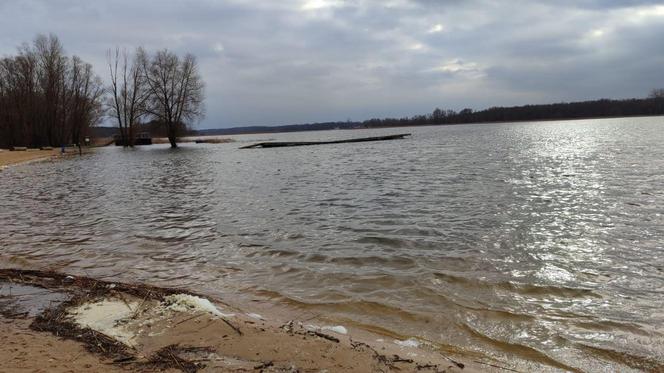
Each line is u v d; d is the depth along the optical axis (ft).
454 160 104.94
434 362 14.82
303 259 29.01
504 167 84.94
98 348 15.08
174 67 216.33
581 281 23.57
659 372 14.44
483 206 45.93
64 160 145.28
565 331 17.60
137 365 13.93
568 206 44.57
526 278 24.23
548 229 35.55
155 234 37.22
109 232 38.29
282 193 59.88
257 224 40.34
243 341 15.67
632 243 30.81
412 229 36.70
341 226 38.55
